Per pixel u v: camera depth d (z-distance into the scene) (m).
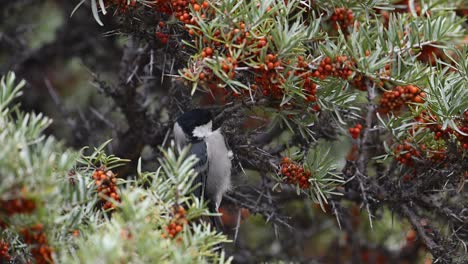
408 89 8.25
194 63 7.76
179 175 6.32
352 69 7.98
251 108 8.98
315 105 8.54
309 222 13.39
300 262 12.48
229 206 11.77
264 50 7.46
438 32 8.52
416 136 8.77
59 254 6.00
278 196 11.65
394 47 8.42
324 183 8.76
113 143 12.77
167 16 9.10
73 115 13.59
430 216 10.57
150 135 11.43
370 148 10.27
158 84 13.02
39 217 5.63
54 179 5.95
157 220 6.29
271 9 7.62
